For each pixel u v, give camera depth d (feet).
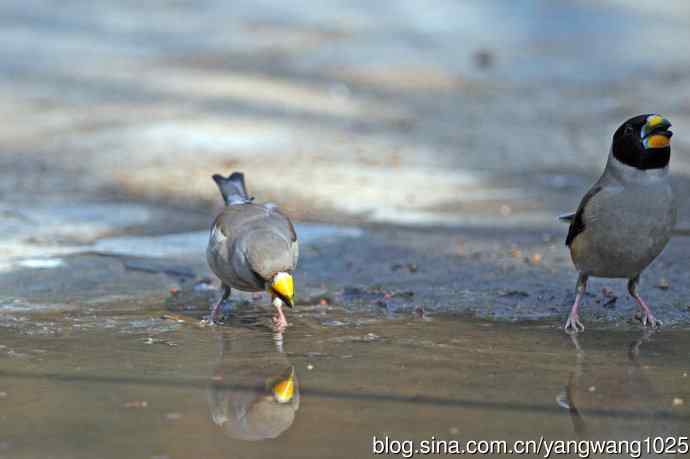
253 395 28.60
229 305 40.09
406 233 53.83
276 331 36.01
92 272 44.98
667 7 171.53
